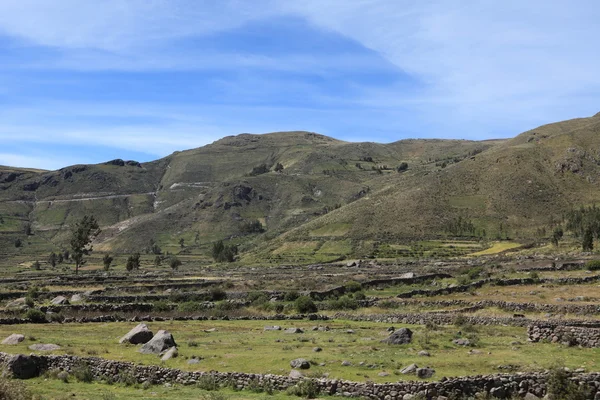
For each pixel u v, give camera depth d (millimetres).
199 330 45938
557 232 147750
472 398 25531
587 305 48000
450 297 61094
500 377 26328
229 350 35312
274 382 27859
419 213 188625
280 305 60750
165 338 35594
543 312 48562
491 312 50375
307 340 38812
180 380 29406
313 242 180375
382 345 36250
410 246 158750
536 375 26453
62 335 42656
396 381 26953
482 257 120500
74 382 30062
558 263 84188
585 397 25500
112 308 59000
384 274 90562
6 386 25281
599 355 31594
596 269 75438
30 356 31562
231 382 28484
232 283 81875
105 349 35781
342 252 162375
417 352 33469
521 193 197500
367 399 25750
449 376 27344
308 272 104438
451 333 40562
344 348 35312
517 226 178000
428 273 86938
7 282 91812
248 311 60062
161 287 78188
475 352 32906
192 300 67250
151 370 30047
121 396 26406
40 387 28391
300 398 26219
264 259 164875
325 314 56469
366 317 52469
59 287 82250
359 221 188500
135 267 151000
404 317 50281
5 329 45750
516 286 64625
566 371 26672
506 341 36969
